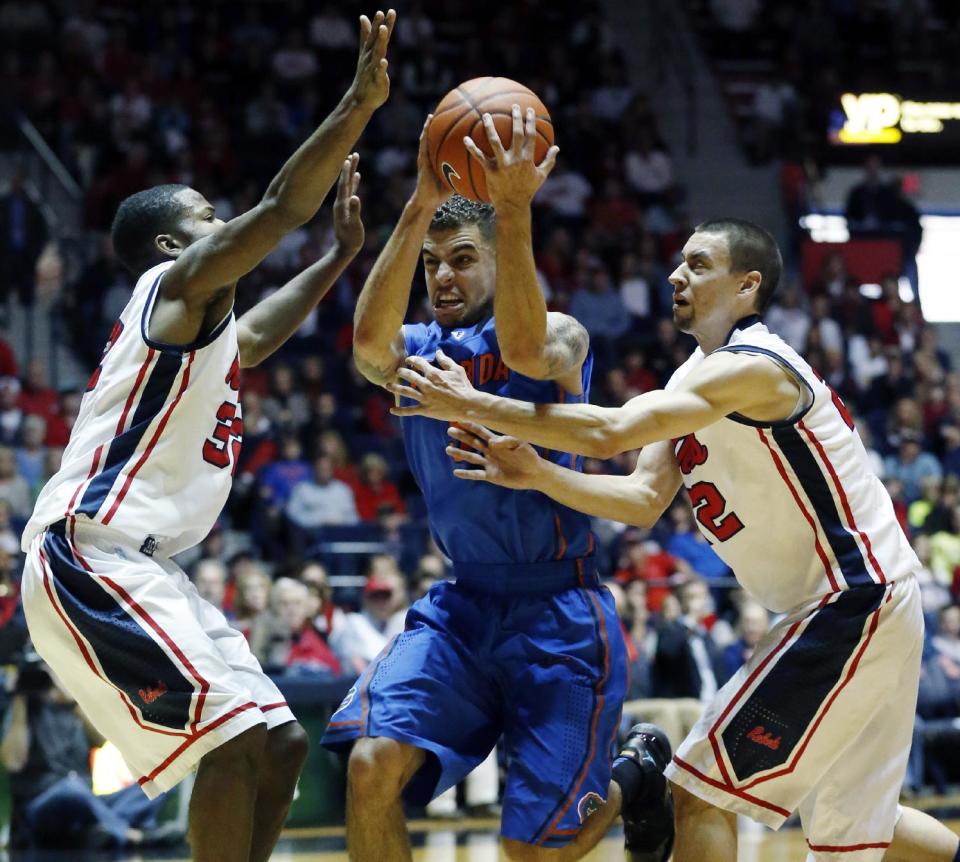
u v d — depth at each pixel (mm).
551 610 5262
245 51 21203
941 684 13547
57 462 13906
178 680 4863
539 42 23438
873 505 5246
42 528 5055
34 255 17312
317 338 17719
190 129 19953
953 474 17609
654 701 12055
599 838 5422
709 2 25484
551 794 5109
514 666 5242
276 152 20219
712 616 12953
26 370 16422
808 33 24891
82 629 4922
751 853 9195
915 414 17672
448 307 5375
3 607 10898
